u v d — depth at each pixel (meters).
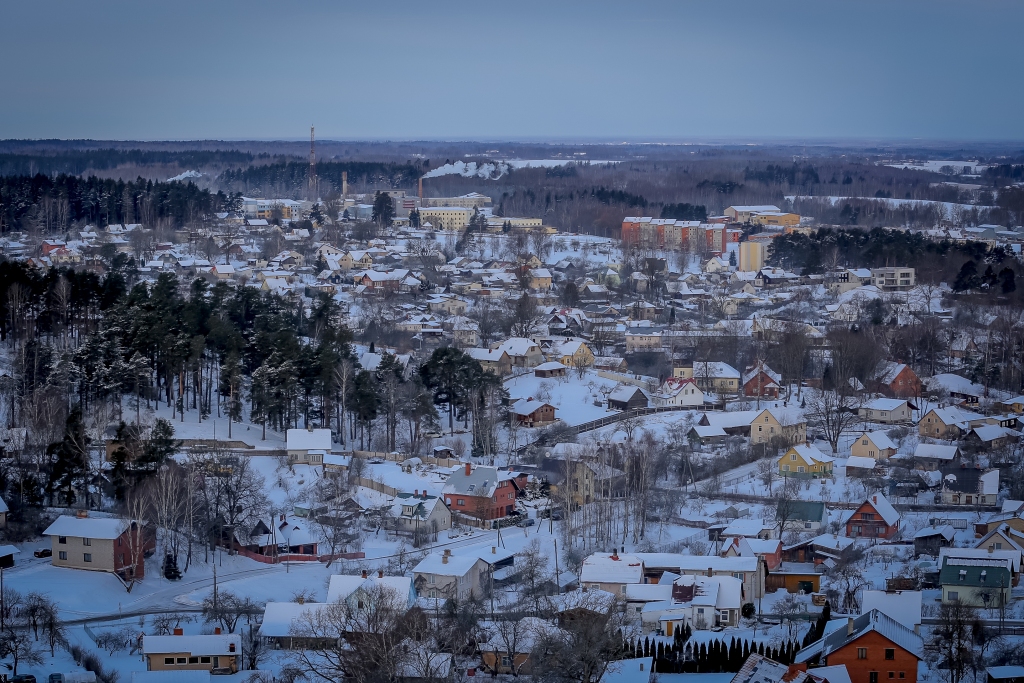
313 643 121.94
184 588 144.75
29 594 133.62
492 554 152.50
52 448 165.25
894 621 119.00
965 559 138.25
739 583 135.50
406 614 119.88
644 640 124.75
